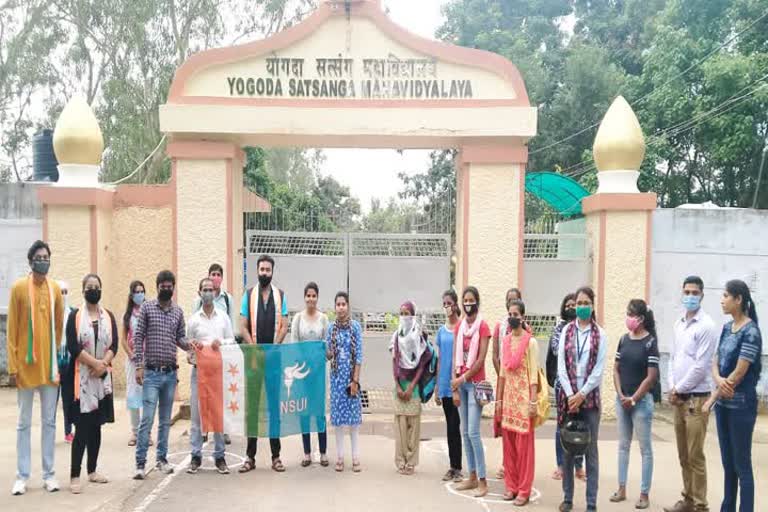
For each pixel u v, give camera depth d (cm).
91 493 623
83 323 634
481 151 971
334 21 972
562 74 2802
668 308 1047
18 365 616
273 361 709
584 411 600
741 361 552
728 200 2059
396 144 1027
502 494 650
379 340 1020
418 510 596
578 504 624
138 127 2008
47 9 2053
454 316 709
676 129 1898
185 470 705
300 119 959
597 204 988
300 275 1023
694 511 604
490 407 970
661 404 1064
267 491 640
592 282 1014
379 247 1024
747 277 1047
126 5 1980
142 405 670
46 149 1388
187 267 973
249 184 2230
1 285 1127
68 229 989
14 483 645
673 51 1880
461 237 989
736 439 559
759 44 1778
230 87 970
